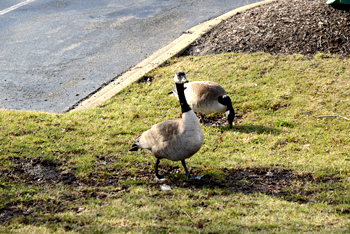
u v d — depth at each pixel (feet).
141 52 42.86
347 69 35.63
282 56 38.88
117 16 53.67
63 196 19.21
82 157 24.25
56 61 41.06
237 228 15.80
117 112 31.48
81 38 46.70
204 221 16.67
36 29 49.37
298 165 23.36
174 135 19.86
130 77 37.29
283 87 33.99
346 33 39.83
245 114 31.04
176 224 16.33
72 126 28.86
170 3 58.54
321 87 33.45
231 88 34.24
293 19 43.14
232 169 23.17
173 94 31.09
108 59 41.50
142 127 28.89
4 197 18.57
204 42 43.65
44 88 35.86
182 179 22.07
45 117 30.07
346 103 30.94
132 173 22.66
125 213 17.29
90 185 20.99
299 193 20.36
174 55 41.32
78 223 16.21
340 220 16.72
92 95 34.83
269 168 23.16
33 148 24.89
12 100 33.65
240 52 40.47
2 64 40.24
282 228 15.74
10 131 27.17
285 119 29.68
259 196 19.80
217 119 31.30
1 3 59.26
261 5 51.06
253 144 26.63
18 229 15.42
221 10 54.29
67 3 59.41
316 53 38.86
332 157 24.34
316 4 44.34
